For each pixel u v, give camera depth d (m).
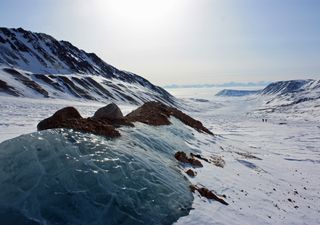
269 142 46.38
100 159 12.25
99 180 10.96
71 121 15.13
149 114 26.39
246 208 12.80
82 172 11.11
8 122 26.84
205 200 12.49
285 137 55.16
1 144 12.41
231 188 14.94
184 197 12.06
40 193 9.82
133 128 18.81
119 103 132.62
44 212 9.18
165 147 18.19
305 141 50.03
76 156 12.05
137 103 148.50
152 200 11.02
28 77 110.56
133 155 13.65
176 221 10.38
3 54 141.88
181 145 20.92
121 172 11.86
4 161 11.23
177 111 36.78
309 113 151.25
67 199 9.80
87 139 13.75
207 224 10.41
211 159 20.30
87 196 10.13
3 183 10.09
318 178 22.23
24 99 77.06
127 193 10.86
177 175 14.19
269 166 23.58
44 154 11.86
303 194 17.36
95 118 17.83
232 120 103.12
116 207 10.08
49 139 13.02
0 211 8.95
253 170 20.67
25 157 11.56
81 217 9.37
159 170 13.55
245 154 27.17
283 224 11.96
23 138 12.95
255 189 15.89
